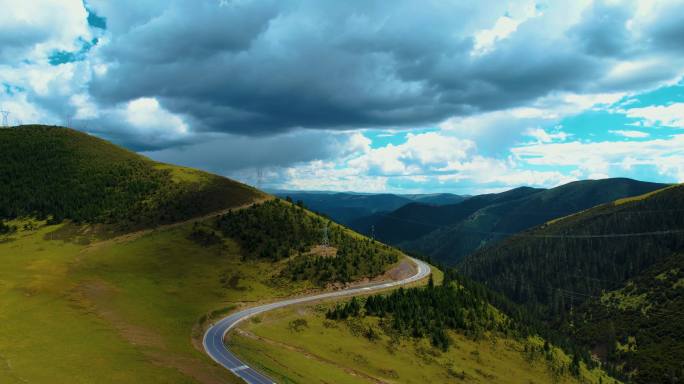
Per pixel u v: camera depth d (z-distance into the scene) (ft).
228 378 234.58
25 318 280.10
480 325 522.88
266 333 371.15
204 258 558.15
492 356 472.44
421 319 471.62
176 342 292.40
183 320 357.61
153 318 344.28
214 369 244.83
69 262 489.67
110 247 591.78
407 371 376.27
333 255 597.52
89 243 631.56
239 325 376.68
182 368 233.35
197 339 320.29
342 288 522.47
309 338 383.45
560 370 504.02
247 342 331.57
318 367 317.63
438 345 444.96
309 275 535.19
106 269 487.61
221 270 532.73
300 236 639.76
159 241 596.29
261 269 545.03
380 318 454.40
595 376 562.66
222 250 581.94
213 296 461.78
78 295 355.77
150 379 209.77
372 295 500.74
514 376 445.78
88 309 326.24
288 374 274.98
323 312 444.55
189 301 428.56
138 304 374.43
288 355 325.42
